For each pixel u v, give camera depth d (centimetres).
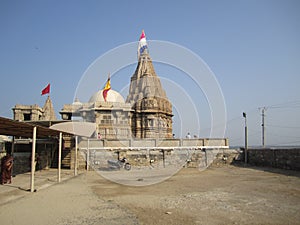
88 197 1147
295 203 1007
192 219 797
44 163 2412
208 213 867
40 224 746
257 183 1548
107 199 1104
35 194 1205
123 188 1398
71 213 869
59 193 1238
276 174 2005
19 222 764
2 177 1507
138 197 1148
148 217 820
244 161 2920
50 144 2539
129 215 845
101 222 768
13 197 1133
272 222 761
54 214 855
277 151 2486
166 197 1147
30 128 1377
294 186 1420
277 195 1172
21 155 2244
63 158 2511
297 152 2222
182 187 1430
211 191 1295
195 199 1099
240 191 1285
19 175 1955
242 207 948
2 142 2203
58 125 2120
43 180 1681
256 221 771
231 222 764
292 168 2264
